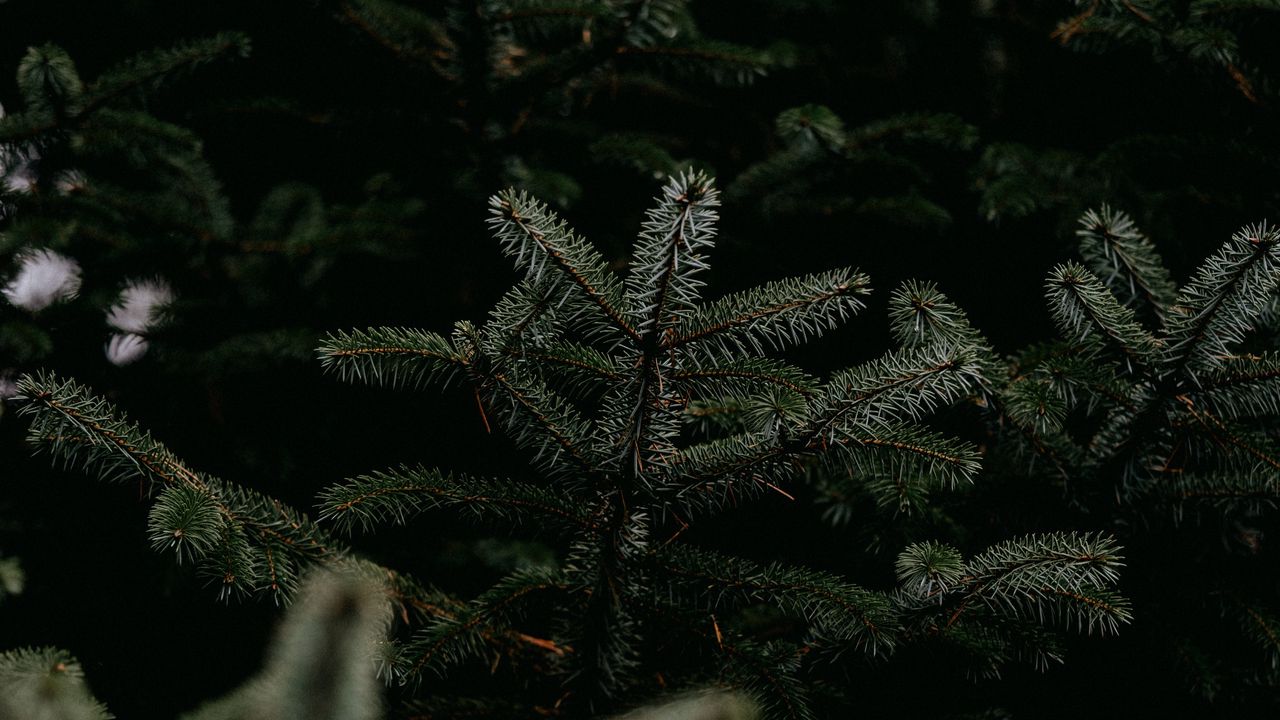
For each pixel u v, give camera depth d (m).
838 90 2.40
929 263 2.14
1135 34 2.01
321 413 2.14
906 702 1.82
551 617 1.83
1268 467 1.79
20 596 1.98
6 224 2.05
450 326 2.25
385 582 1.78
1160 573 1.85
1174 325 1.78
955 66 2.29
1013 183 2.04
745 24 2.55
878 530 1.90
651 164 2.09
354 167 2.33
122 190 2.09
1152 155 2.03
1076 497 1.84
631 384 1.75
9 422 2.02
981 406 1.84
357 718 1.16
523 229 1.72
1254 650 1.87
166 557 2.00
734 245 2.11
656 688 1.78
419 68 2.04
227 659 1.97
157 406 2.08
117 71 1.99
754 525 2.05
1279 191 2.00
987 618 1.79
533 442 1.78
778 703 1.77
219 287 2.19
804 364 2.12
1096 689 1.86
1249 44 2.04
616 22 2.00
